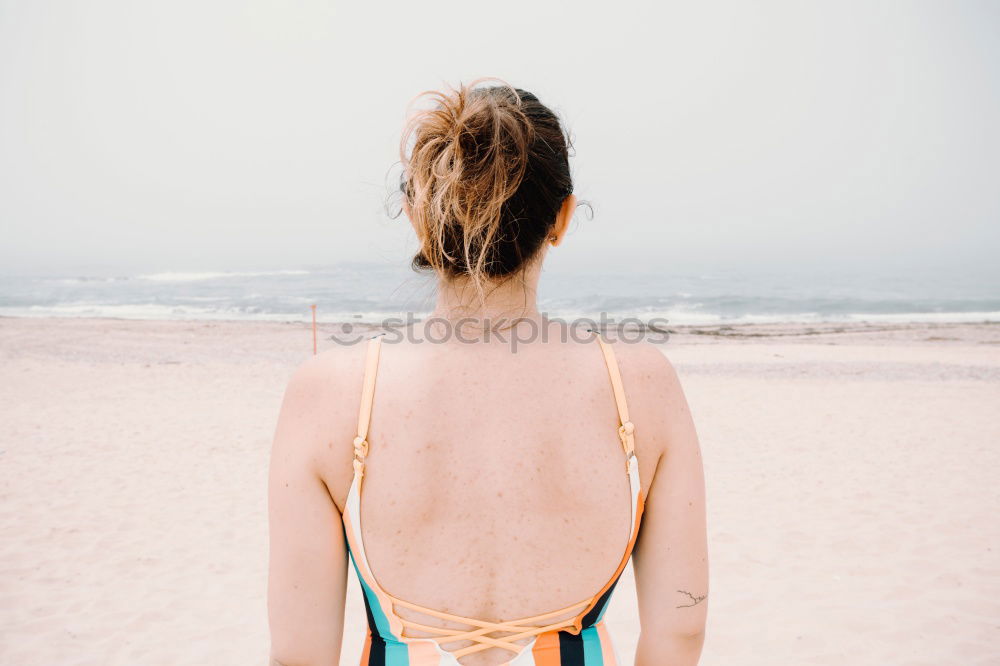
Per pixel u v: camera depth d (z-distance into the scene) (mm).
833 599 4719
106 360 16234
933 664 3945
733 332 24094
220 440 9023
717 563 5320
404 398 773
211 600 4785
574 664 794
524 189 750
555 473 775
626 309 35469
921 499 6660
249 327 24062
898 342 20891
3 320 25984
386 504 764
